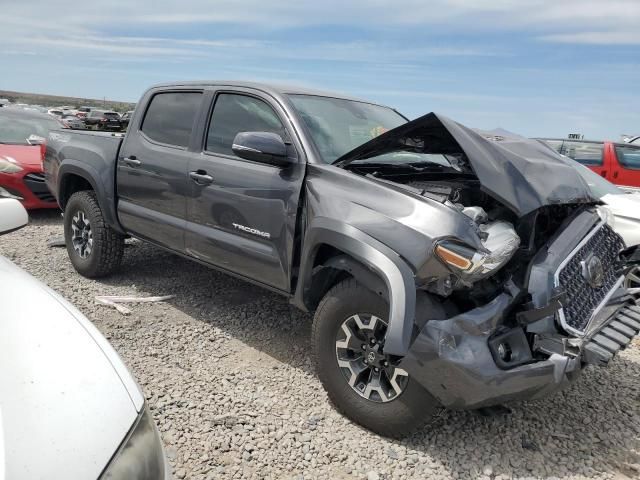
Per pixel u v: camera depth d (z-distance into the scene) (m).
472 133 2.91
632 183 11.09
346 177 3.08
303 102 3.77
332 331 3.02
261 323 4.34
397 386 2.77
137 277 5.28
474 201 3.10
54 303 1.97
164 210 4.27
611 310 3.00
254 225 3.52
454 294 2.72
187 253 4.13
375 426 2.87
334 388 3.03
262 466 2.64
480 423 3.11
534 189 2.77
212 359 3.71
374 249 2.71
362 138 3.79
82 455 1.39
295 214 3.27
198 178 3.88
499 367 2.49
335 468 2.66
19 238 6.59
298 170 3.33
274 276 3.45
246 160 3.65
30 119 9.29
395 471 2.66
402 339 2.53
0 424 1.37
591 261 2.90
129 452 1.50
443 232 2.56
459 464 2.74
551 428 3.12
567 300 2.69
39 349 1.66
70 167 5.05
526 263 2.76
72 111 46.25
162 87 4.54
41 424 1.41
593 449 2.94
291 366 3.67
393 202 2.82
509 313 2.67
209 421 2.97
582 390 3.62
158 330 4.11
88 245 5.11
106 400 1.58
